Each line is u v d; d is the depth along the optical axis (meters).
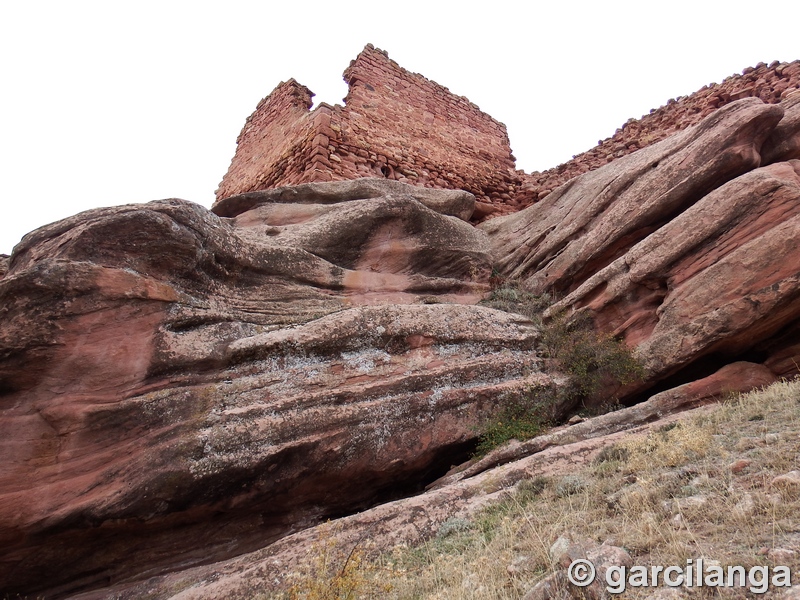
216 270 8.80
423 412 8.13
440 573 4.84
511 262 13.05
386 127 17.06
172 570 6.88
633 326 9.66
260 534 7.41
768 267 7.99
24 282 6.80
